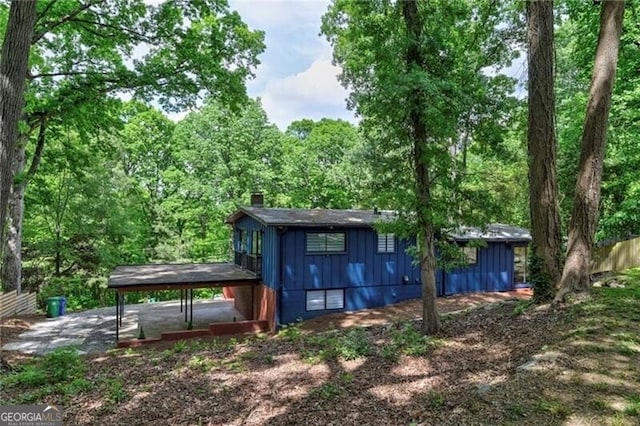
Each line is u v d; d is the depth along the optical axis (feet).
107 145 56.80
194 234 94.79
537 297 28.86
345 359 21.61
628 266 42.50
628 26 44.86
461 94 23.82
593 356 16.88
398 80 23.06
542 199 29.19
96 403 17.34
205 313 57.47
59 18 41.01
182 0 44.34
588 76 51.42
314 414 15.14
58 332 44.80
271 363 22.00
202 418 15.44
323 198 98.94
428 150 25.30
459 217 26.68
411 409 14.73
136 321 51.34
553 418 12.57
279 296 46.78
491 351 20.57
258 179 94.68
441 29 25.50
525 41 33.04
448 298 53.57
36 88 44.70
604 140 26.12
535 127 29.55
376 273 52.44
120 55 46.32
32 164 52.39
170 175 92.38
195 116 93.61
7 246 51.85
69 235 72.64
